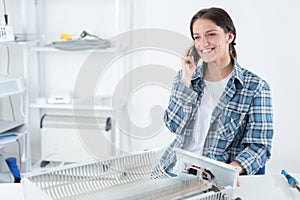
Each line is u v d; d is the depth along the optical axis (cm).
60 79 238
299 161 236
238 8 223
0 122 220
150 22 227
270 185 107
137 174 77
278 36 224
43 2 231
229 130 117
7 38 198
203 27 71
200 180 82
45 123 177
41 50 212
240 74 120
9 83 200
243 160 119
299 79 228
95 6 228
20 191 101
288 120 233
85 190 74
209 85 75
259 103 125
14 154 244
